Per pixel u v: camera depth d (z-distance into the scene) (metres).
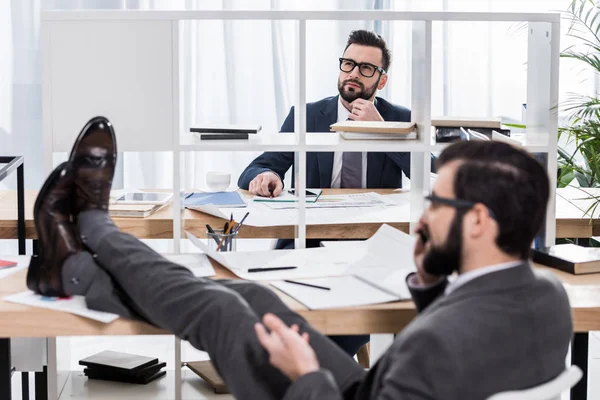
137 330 1.83
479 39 4.32
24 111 4.05
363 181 3.28
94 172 1.93
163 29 2.29
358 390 1.50
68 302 1.88
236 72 4.17
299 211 2.39
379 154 3.26
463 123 2.46
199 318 1.68
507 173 1.38
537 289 1.38
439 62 4.33
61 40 2.29
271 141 2.44
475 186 1.38
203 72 4.18
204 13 2.27
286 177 4.33
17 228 2.61
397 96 4.30
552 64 2.33
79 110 2.32
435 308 1.38
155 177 4.21
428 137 2.37
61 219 1.89
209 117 4.21
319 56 4.23
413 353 1.29
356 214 2.72
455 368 1.27
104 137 1.94
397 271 2.08
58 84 2.31
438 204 1.43
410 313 1.83
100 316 1.81
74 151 1.93
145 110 2.33
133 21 2.29
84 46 2.29
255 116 4.22
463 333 1.29
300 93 2.32
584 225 2.67
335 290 1.94
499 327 1.31
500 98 4.39
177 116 2.33
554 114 2.35
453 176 1.42
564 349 1.41
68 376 2.50
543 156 2.43
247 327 1.63
